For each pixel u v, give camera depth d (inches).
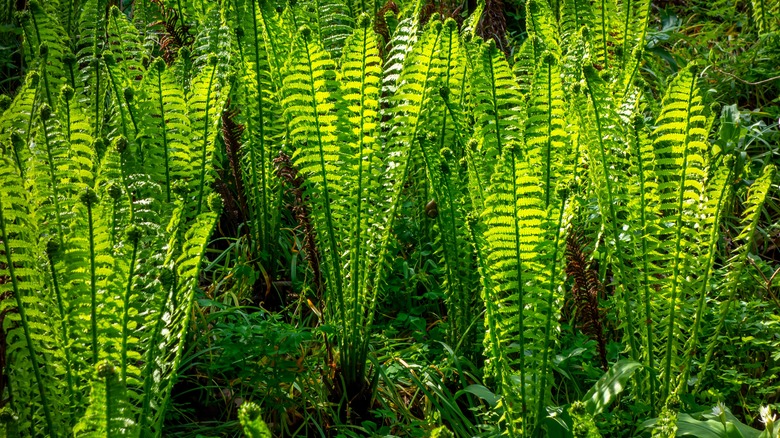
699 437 85.5
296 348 106.2
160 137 103.1
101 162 83.6
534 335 88.6
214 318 112.9
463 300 110.7
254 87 121.5
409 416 105.6
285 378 103.0
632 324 100.7
